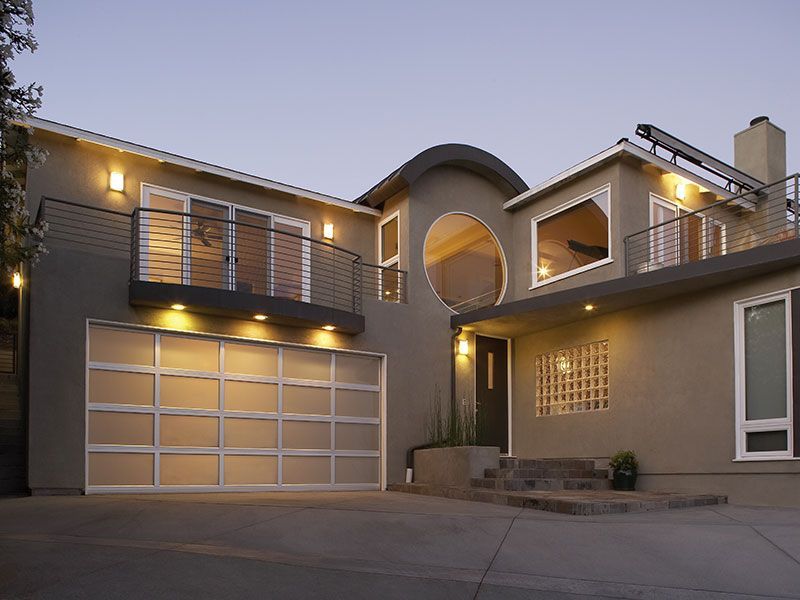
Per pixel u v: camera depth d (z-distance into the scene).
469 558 6.52
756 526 7.78
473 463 11.98
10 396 14.38
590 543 7.02
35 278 10.45
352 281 14.36
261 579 5.58
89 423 10.70
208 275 13.12
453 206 15.34
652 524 7.94
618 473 11.99
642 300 12.30
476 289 15.47
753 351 10.85
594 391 13.40
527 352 14.97
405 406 13.85
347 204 15.01
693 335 11.66
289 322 12.48
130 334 11.29
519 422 14.87
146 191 12.82
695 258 14.98
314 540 7.07
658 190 14.45
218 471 11.79
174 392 11.56
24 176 12.92
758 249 10.26
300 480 12.62
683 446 11.56
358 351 13.48
